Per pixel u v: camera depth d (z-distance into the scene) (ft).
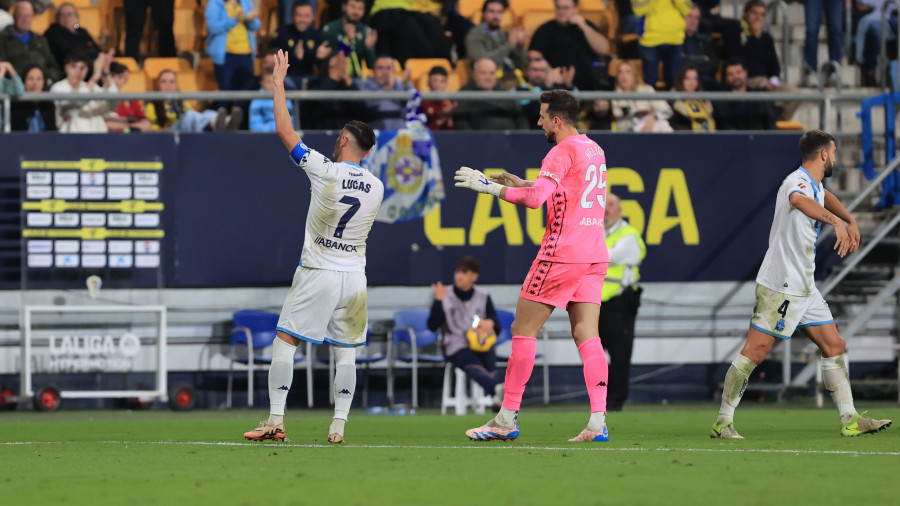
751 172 177.17
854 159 186.29
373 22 189.98
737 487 56.49
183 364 169.27
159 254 166.09
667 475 62.28
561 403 175.42
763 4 197.47
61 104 168.55
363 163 168.96
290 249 168.76
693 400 177.78
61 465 70.64
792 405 165.48
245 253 167.73
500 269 172.04
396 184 170.30
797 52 208.44
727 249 176.65
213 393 169.99
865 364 180.24
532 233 172.86
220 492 55.47
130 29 192.44
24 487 58.49
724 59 196.95
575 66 184.75
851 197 183.11
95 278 164.76
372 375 172.45
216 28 182.70
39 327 164.86
